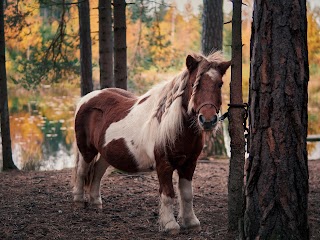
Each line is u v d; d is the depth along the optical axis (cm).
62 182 904
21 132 2067
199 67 528
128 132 616
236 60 515
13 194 803
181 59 3170
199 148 569
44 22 2084
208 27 1189
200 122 509
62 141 1853
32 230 601
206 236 565
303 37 442
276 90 441
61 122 2342
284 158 442
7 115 1070
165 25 4091
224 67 528
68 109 2745
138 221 645
